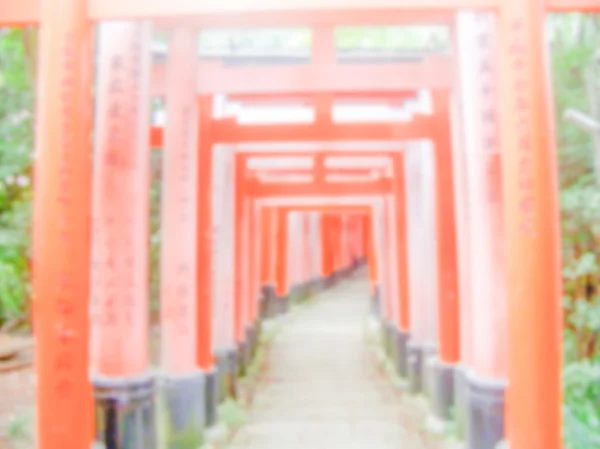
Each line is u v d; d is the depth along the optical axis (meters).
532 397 3.98
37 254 4.09
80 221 4.08
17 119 9.08
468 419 6.07
